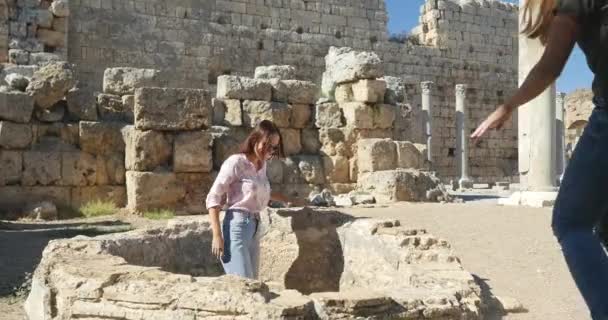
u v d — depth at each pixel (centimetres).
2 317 596
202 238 672
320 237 709
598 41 243
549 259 841
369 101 1579
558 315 586
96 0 2308
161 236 636
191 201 1329
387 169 1537
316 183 1523
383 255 618
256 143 577
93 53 2297
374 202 1397
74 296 424
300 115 1567
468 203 1462
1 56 2016
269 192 590
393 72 3069
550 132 1445
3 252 892
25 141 1288
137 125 1294
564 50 248
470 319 449
